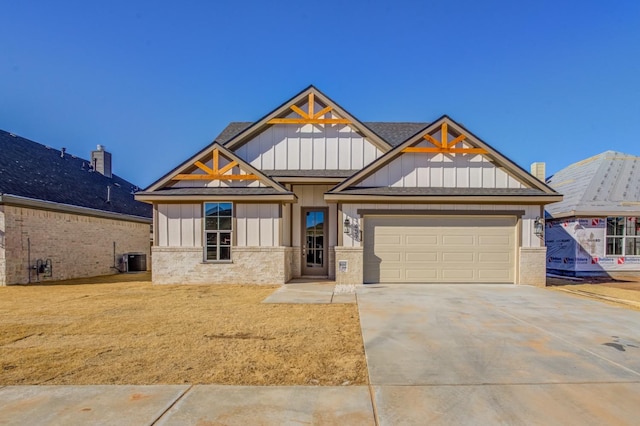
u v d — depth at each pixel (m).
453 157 13.20
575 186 18.55
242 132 14.52
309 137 14.73
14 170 16.22
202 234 13.05
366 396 3.98
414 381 4.36
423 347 5.64
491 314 7.90
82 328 6.91
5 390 4.16
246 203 13.02
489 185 13.15
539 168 18.23
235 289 11.88
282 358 5.21
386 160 13.06
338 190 12.72
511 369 4.73
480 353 5.35
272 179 13.27
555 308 8.55
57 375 4.60
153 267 13.11
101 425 3.41
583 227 16.48
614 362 4.98
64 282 14.76
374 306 8.74
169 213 13.14
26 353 5.45
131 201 24.22
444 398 3.93
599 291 11.63
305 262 14.81
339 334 6.44
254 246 12.94
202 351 5.53
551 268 18.16
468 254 12.77
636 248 16.50
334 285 12.46
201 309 8.62
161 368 4.84
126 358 5.22
